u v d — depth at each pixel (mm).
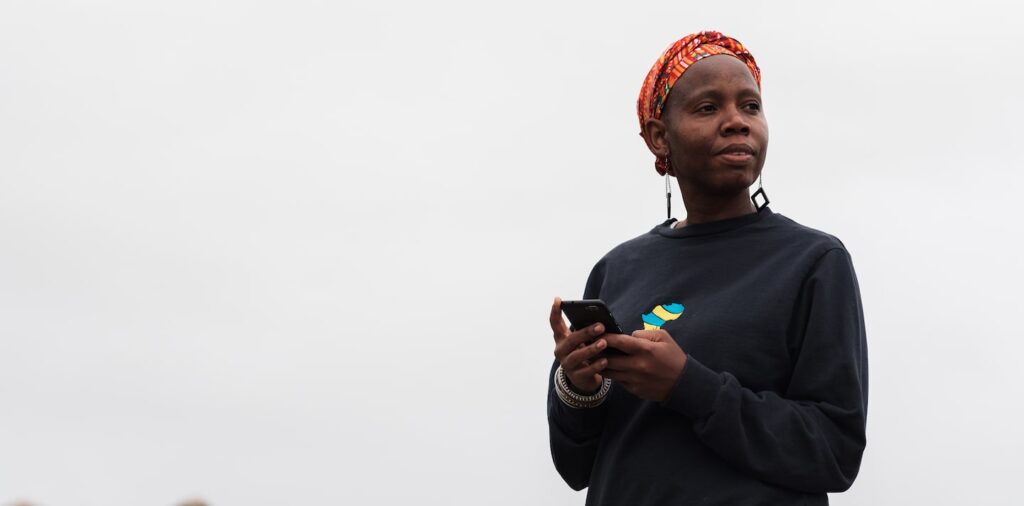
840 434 4020
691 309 4270
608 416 4387
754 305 4168
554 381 4629
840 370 4066
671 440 4121
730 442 3922
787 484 3951
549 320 4090
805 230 4340
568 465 4566
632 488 4141
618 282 4590
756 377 4125
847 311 4141
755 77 4562
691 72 4418
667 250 4516
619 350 3990
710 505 3980
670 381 3938
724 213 4473
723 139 4312
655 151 4621
